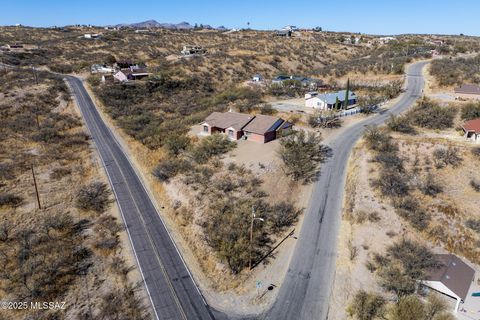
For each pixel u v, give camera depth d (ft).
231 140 169.37
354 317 80.69
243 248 96.32
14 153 160.04
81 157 165.48
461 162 133.69
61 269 93.50
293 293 88.28
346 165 145.89
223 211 115.85
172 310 82.43
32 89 246.68
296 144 150.20
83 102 245.86
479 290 85.51
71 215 119.44
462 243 102.17
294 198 128.67
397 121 172.45
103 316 80.02
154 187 139.64
